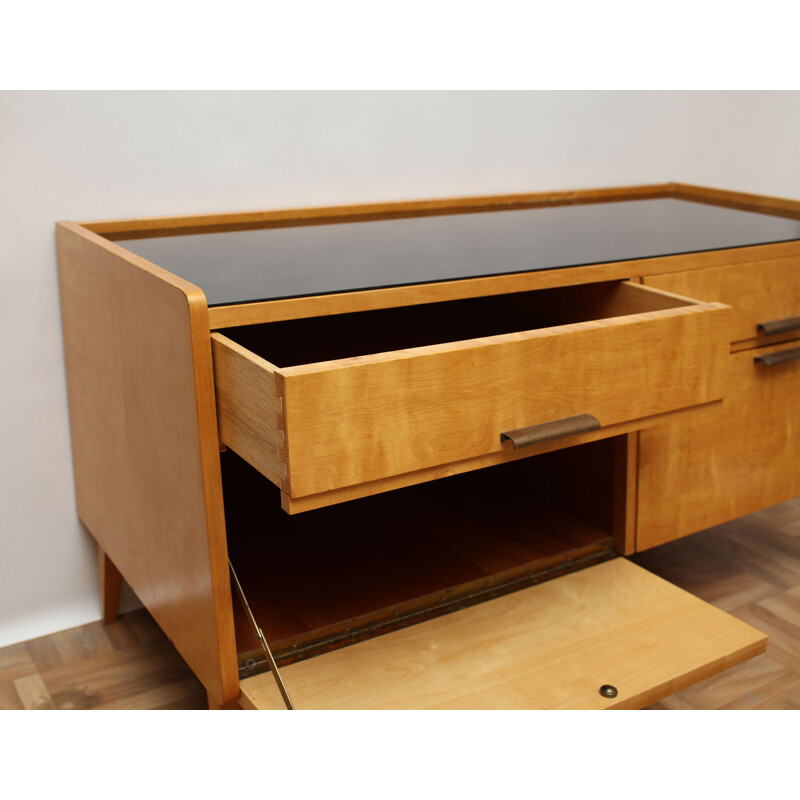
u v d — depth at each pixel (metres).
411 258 1.27
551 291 1.43
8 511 1.44
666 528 1.40
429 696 1.03
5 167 1.32
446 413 0.93
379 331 1.45
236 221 1.52
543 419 1.00
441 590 1.21
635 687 1.05
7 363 1.38
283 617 1.15
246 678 1.06
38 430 1.43
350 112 1.59
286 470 0.85
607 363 1.03
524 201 1.81
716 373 1.12
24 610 1.49
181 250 1.30
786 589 1.60
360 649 1.12
